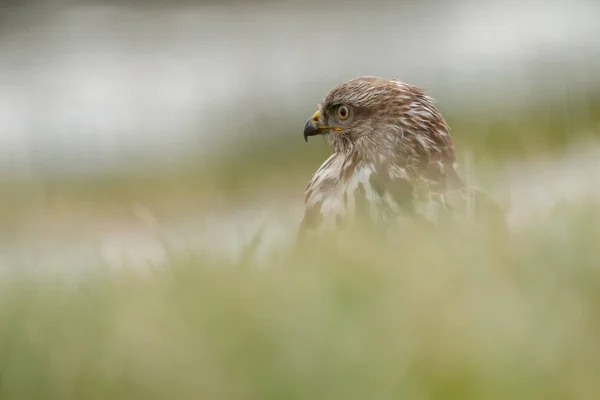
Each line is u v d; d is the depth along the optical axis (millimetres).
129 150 45219
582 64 45750
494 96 43594
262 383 7734
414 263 9422
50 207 36062
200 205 36250
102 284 10031
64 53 59281
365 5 62031
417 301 8367
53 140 47375
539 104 41625
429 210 11820
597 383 7434
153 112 50094
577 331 7918
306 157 41219
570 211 10273
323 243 10484
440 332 7941
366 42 56031
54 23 63531
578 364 7609
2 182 42000
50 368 8570
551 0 56469
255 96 49000
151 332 8492
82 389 8391
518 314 8109
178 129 47562
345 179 12805
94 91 53625
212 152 43375
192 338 8312
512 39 51969
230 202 36406
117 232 31125
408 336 7922
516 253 9297
